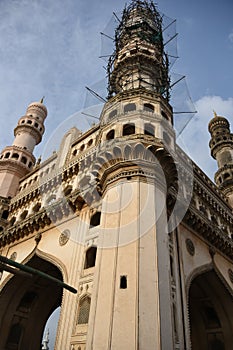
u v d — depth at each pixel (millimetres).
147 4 37531
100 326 12367
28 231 24906
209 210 27859
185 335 14867
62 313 16297
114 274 13711
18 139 41938
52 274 24078
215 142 46406
